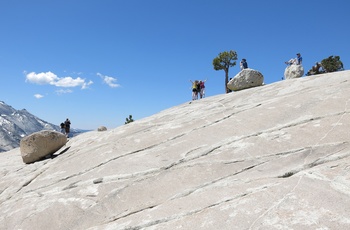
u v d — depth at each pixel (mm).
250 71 20594
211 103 16141
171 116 15625
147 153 10680
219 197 6559
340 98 10703
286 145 8633
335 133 8508
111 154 11617
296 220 5105
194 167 8609
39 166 13852
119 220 6996
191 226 5719
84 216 7633
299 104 11266
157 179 8516
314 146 8164
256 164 8086
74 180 10039
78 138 19156
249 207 5793
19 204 9344
